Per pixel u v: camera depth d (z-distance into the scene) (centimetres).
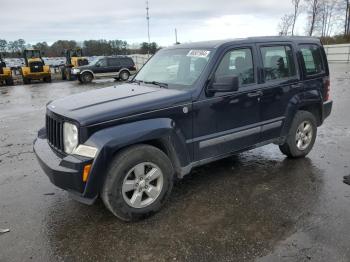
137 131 358
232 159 566
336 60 3397
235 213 388
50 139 404
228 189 452
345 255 309
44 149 402
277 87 496
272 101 494
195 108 411
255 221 370
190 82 429
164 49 541
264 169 519
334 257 306
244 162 552
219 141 441
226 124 447
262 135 493
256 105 475
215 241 335
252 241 333
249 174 501
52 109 392
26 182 495
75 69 2442
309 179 477
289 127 528
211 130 433
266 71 491
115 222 377
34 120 989
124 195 362
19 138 770
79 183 339
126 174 358
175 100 395
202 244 331
